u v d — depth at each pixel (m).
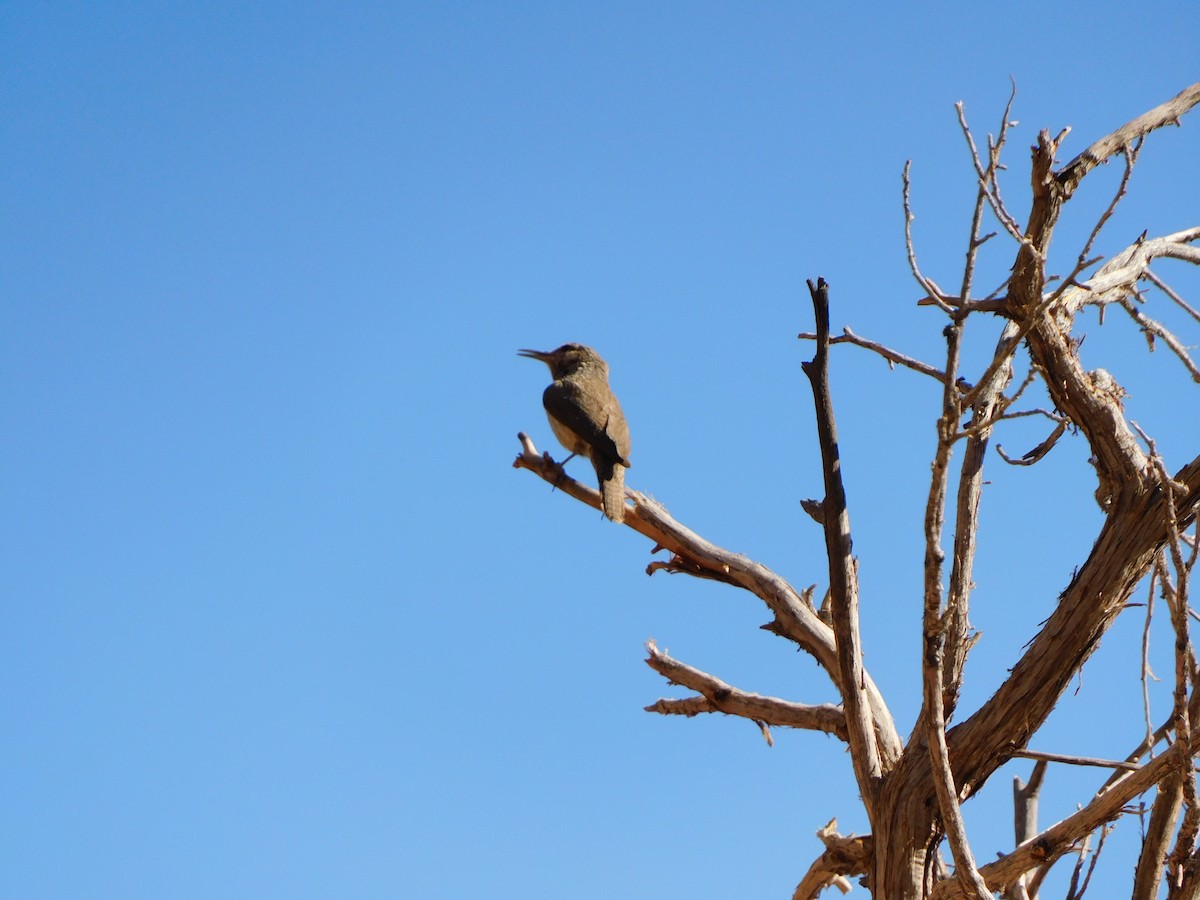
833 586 12.70
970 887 9.82
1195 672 10.95
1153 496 11.70
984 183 9.46
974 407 12.70
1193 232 13.95
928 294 9.88
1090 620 11.62
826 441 12.67
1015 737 11.80
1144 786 10.48
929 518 9.59
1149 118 12.12
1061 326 12.30
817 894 15.08
